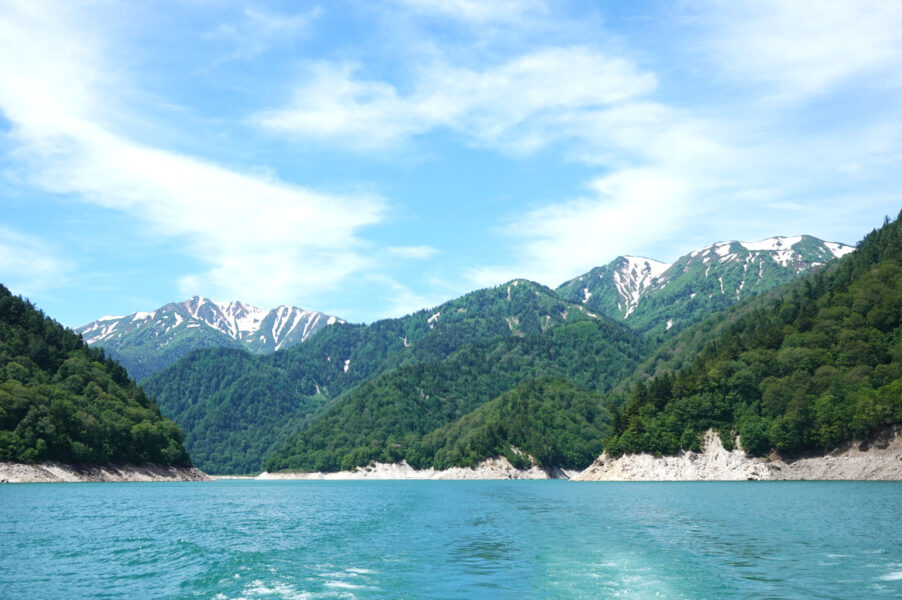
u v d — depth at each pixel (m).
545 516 96.88
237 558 57.62
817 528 74.06
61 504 117.56
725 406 196.00
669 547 62.38
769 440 182.00
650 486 175.12
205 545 66.69
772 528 75.00
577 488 186.00
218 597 42.28
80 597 43.56
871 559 54.44
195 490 193.50
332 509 116.44
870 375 177.38
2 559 58.44
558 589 44.38
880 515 85.69
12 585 47.41
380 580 47.50
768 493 129.75
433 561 55.62
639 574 49.09
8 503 117.06
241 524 88.38
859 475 163.00
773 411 183.62
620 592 43.34
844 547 60.81
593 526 81.50
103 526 84.19
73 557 59.47
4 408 194.00
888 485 146.00
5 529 80.06
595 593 43.12
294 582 46.84
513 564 53.91
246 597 42.19
